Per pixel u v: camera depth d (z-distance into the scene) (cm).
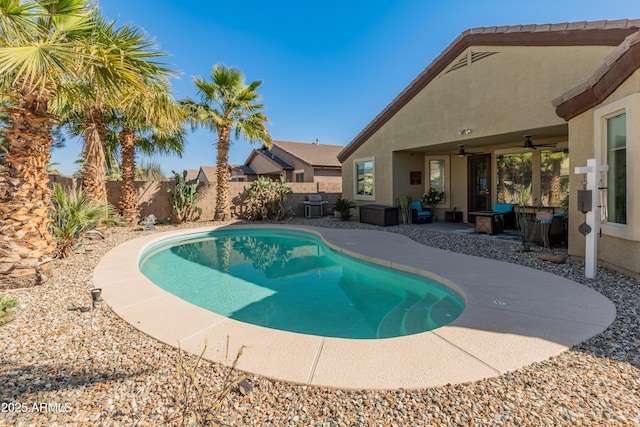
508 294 479
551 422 224
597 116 594
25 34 480
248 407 246
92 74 528
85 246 910
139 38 573
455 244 884
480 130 972
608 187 584
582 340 336
